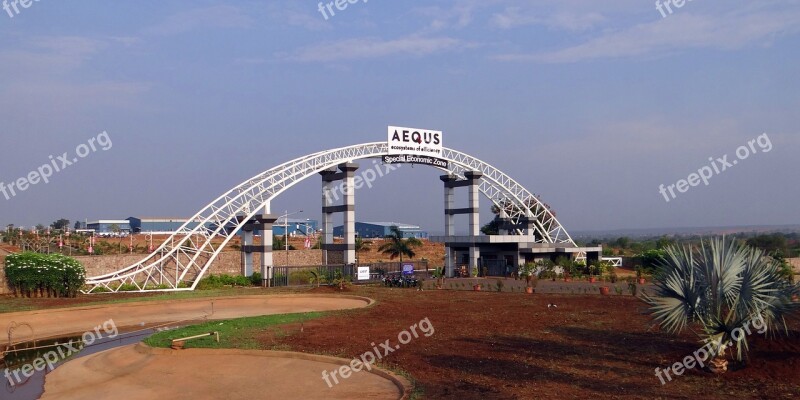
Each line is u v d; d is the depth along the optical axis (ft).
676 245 68.54
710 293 62.59
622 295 153.28
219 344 86.89
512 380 64.03
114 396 66.39
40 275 156.04
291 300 159.33
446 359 75.72
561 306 131.85
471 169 279.69
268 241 224.33
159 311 138.62
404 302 146.61
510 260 276.00
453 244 283.59
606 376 64.69
